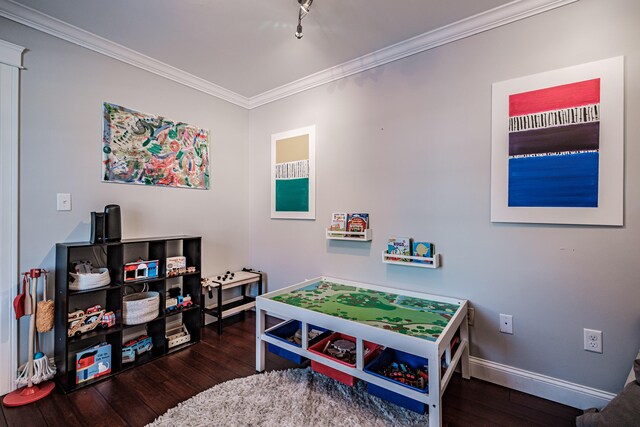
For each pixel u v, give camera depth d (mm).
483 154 1926
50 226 1970
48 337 1951
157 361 2176
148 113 2480
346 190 2572
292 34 2113
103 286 1991
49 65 1959
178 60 2477
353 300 2094
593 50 1602
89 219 2150
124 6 1809
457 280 2035
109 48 2213
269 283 3176
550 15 1709
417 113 2188
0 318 1771
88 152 2145
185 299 2486
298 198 2906
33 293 1803
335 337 2029
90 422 1539
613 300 1574
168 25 2008
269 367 2098
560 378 1716
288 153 2988
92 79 2158
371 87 2420
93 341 2127
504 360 1881
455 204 2035
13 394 1737
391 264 2326
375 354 1797
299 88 2867
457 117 2020
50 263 1966
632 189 1521
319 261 2770
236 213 3230
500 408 1664
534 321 1783
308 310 1852
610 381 1586
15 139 1823
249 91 3102
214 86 2943
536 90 1751
